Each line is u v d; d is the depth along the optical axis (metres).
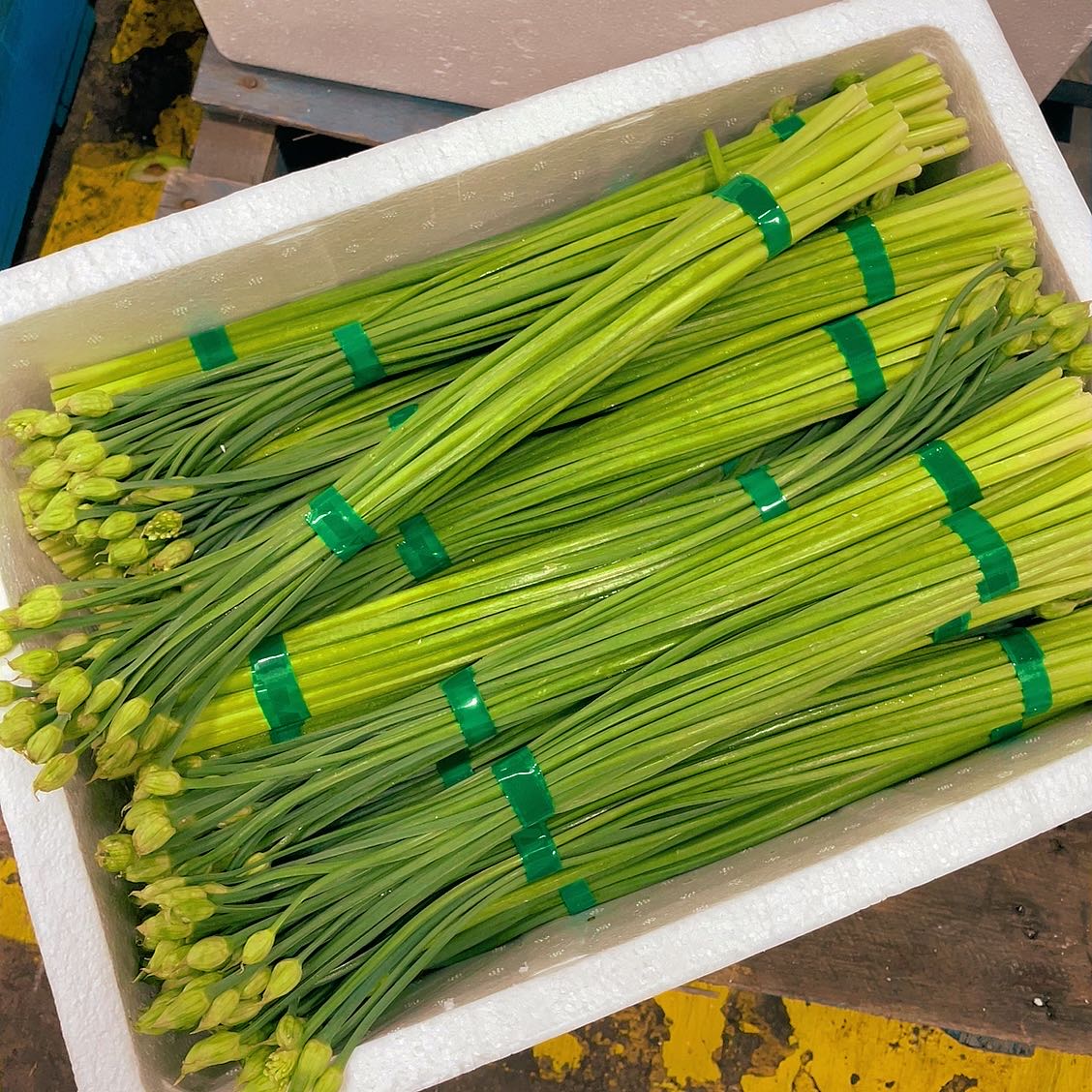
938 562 0.73
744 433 0.76
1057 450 0.75
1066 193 0.77
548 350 0.74
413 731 0.72
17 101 1.15
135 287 0.73
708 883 0.74
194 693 0.72
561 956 0.71
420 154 0.75
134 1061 0.69
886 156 0.76
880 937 0.96
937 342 0.76
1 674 0.72
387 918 0.71
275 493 0.77
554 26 0.92
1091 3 0.88
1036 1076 1.10
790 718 0.75
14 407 0.78
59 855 0.70
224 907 0.70
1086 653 0.76
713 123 0.79
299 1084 0.67
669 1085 1.10
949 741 0.76
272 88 1.00
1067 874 0.95
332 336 0.77
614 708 0.73
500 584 0.74
